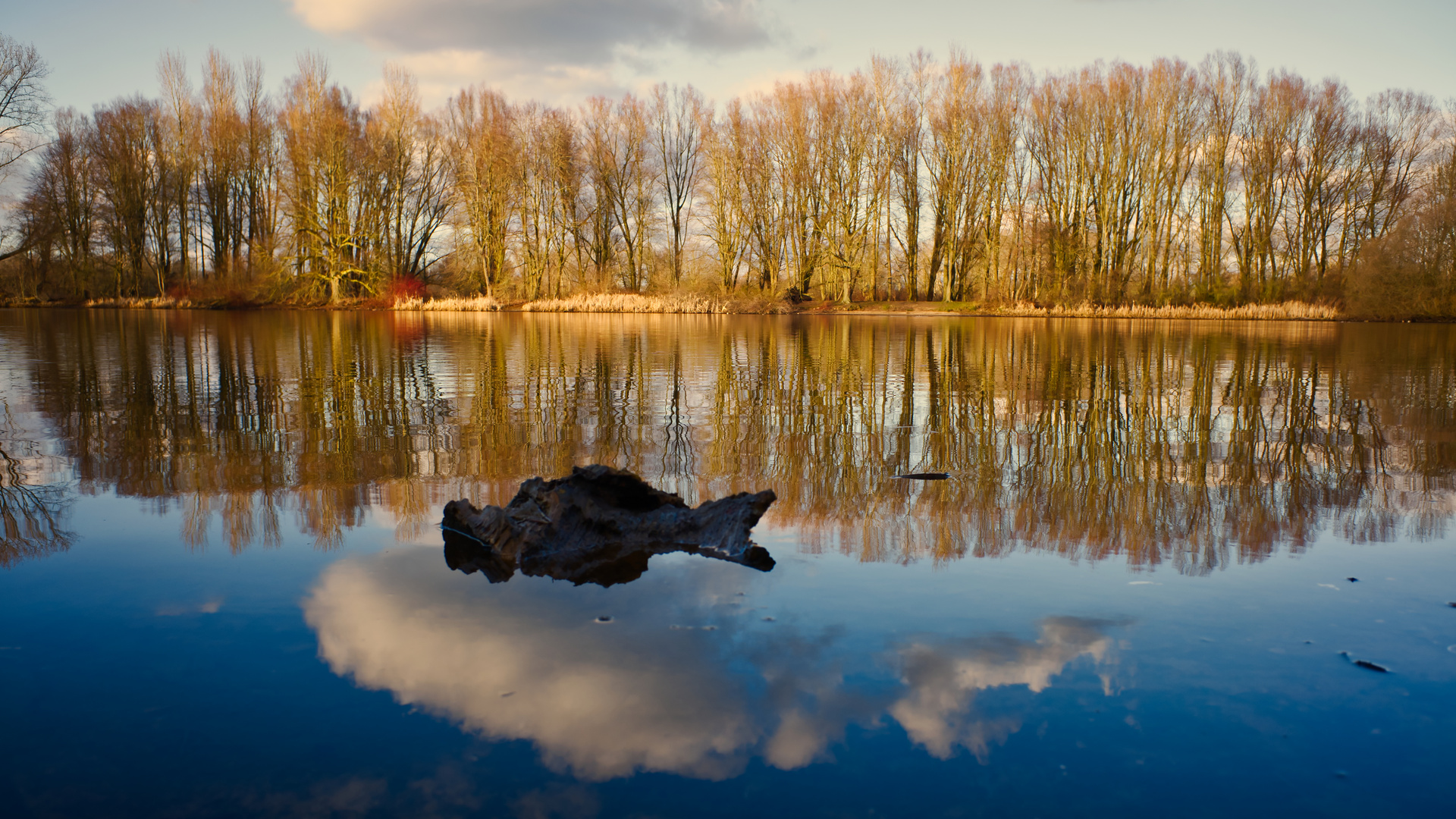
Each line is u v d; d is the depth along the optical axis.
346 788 2.13
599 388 11.12
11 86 36.12
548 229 50.50
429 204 55.38
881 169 49.44
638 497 4.50
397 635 3.08
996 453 6.87
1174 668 2.81
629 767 2.23
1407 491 5.50
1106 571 3.82
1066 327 31.02
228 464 6.30
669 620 3.22
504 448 6.99
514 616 3.27
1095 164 47.72
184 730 2.41
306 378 12.09
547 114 48.22
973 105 47.44
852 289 54.62
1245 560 4.00
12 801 2.07
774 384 11.74
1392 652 2.94
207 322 30.11
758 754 2.29
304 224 47.03
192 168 49.06
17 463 6.31
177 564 3.89
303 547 4.20
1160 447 7.08
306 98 47.19
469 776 2.18
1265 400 10.21
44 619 3.21
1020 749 2.32
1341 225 47.38
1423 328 29.80
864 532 4.50
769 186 51.12
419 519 4.74
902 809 2.04
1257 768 2.23
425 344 19.61
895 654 2.91
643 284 54.84
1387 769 2.24
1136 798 2.10
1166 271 48.16
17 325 27.62
